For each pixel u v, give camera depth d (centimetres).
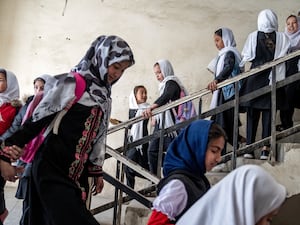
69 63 643
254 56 399
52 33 648
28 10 652
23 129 200
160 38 638
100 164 229
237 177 128
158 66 452
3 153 197
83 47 644
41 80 336
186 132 184
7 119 264
